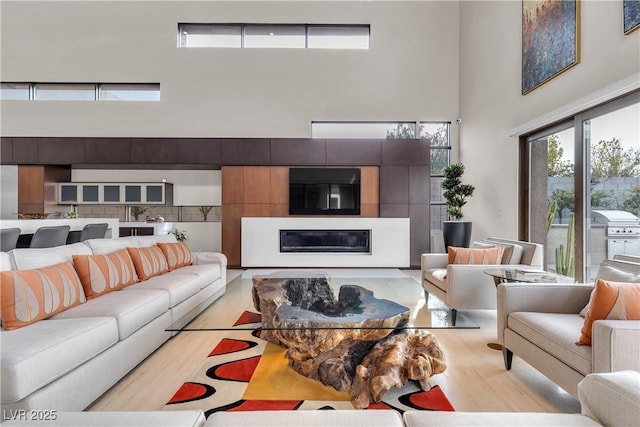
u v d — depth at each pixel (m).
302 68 6.91
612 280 2.07
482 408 1.87
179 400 1.94
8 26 6.77
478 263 3.50
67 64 6.79
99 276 2.64
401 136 7.00
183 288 3.03
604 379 0.96
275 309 2.52
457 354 2.61
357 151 6.46
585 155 3.55
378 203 6.52
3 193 6.33
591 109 3.43
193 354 2.57
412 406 1.89
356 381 1.99
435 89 6.95
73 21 6.81
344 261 6.42
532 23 4.29
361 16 6.96
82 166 6.71
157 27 6.84
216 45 7.02
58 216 6.64
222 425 0.91
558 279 2.73
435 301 2.78
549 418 0.95
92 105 6.69
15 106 6.63
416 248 6.45
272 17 6.93
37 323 1.93
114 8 6.83
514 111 4.79
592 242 3.51
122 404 1.90
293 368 2.30
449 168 5.97
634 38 2.88
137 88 6.93
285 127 6.87
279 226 6.39
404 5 6.98
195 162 6.45
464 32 6.66
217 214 7.07
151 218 6.82
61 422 0.91
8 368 1.40
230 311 3.37
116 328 2.06
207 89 6.83
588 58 3.38
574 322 2.03
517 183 4.70
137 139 6.43
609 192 3.30
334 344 2.18
